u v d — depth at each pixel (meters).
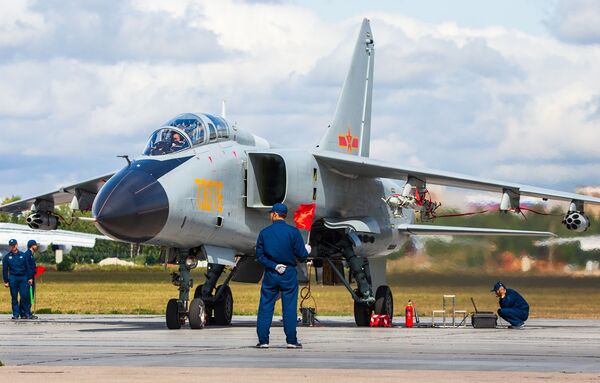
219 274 47.25
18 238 130.62
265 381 20.89
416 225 57.50
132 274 169.88
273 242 31.12
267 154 46.59
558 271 73.81
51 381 20.69
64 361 26.77
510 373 22.89
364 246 53.91
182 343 33.97
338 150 57.00
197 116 45.50
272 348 31.52
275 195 47.69
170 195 41.31
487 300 74.31
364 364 26.08
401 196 49.41
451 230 56.56
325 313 70.94
